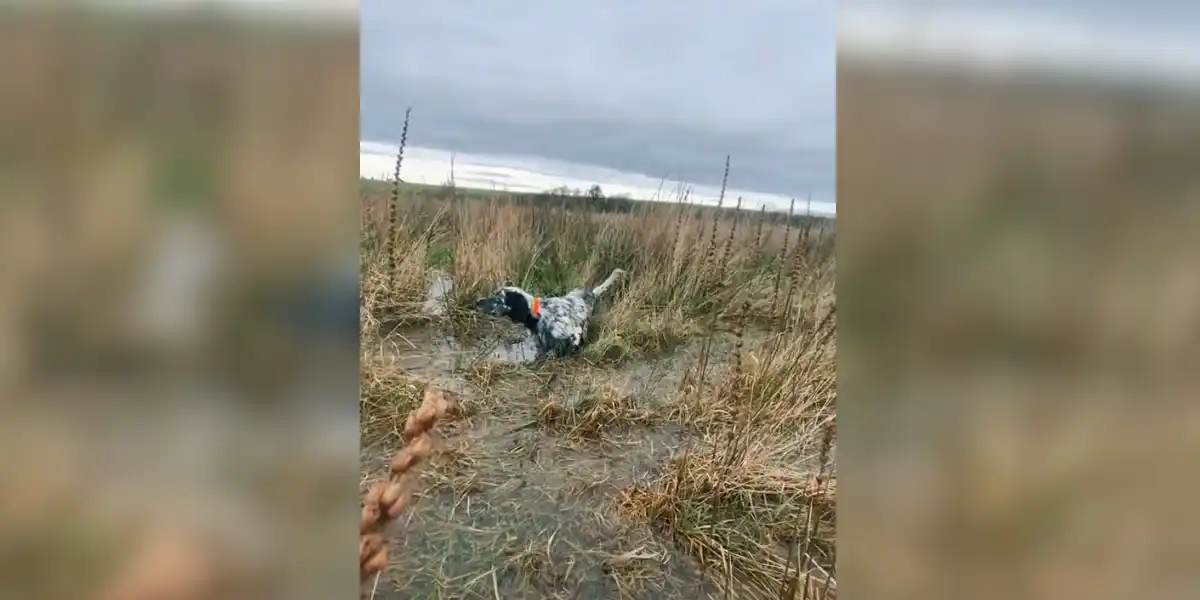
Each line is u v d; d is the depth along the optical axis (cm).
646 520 109
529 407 107
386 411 98
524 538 104
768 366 112
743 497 109
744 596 106
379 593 96
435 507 100
